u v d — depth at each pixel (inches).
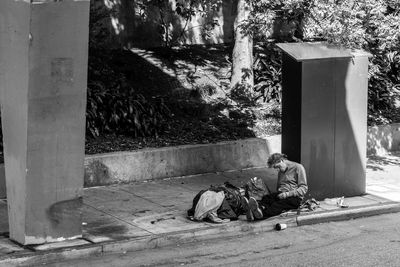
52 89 362.3
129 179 515.5
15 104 365.1
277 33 770.8
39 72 355.9
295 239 421.7
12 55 361.7
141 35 701.9
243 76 667.4
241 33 611.2
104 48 672.4
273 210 444.5
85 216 434.0
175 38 722.2
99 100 552.1
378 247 407.5
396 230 448.1
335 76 481.7
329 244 412.8
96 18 629.6
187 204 468.1
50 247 372.8
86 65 371.2
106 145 527.8
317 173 484.7
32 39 350.0
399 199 511.2
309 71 468.1
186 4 717.9
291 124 479.8
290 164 452.4
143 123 555.8
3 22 363.9
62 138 372.2
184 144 551.5
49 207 376.2
